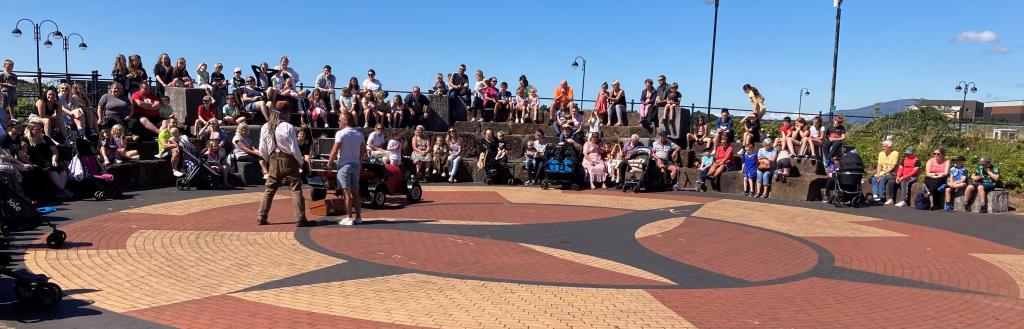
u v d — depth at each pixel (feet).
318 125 66.33
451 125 75.97
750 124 62.80
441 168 61.46
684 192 56.34
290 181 34.04
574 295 22.62
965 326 20.52
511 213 41.55
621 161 57.31
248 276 23.90
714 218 41.86
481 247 30.40
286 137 33.17
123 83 58.75
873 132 86.43
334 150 34.58
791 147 56.80
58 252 26.76
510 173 61.31
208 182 49.14
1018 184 52.03
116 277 23.32
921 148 71.20
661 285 24.54
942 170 46.88
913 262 30.07
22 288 19.67
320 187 38.40
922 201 47.29
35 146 40.47
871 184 52.49
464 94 77.05
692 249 31.78
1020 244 34.99
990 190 45.80
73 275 23.40
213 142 50.08
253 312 19.65
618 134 70.54
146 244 28.94
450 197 49.32
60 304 20.01
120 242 29.12
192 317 19.07
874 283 25.94
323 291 22.11
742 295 23.44
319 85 70.03
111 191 43.14
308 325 18.58
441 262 27.04
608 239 33.63
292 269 25.07
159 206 40.19
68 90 50.19
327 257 27.25
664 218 41.19
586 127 72.33
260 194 47.34
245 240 30.42
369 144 56.75
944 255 31.76
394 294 22.03
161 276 23.62
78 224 33.04
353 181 34.94
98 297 20.81
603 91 73.41
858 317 21.13
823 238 35.76
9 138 38.96
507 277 24.95
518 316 20.08
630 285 24.34
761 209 46.44
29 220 26.12
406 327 18.69
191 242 29.71
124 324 18.35
